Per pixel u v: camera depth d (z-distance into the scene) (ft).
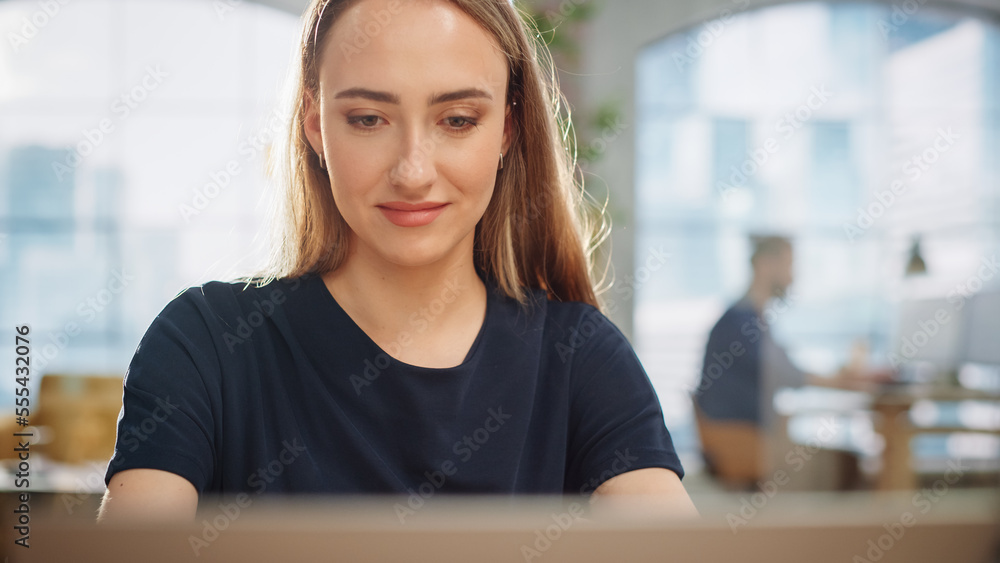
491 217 3.18
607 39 17.10
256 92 17.66
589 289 3.54
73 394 10.41
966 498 1.29
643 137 17.95
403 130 2.57
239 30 17.49
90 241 18.04
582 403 3.09
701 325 17.90
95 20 17.48
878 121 18.56
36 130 17.76
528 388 2.97
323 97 2.67
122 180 17.87
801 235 18.39
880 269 18.45
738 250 18.10
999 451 12.86
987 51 18.67
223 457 2.78
